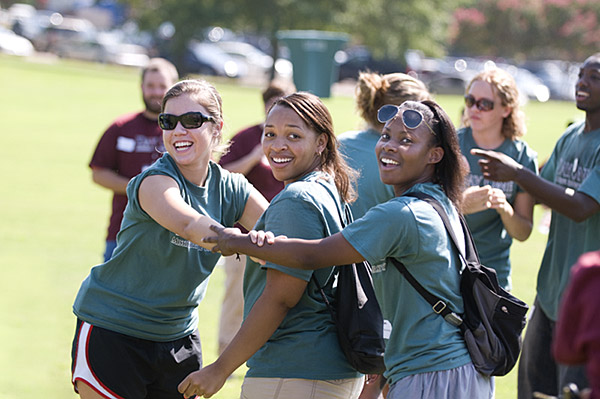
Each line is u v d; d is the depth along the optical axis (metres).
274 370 7.06
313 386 7.01
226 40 114.38
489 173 8.95
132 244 7.67
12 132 41.94
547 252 9.98
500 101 10.65
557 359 4.82
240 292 12.23
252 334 6.86
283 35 25.12
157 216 7.35
